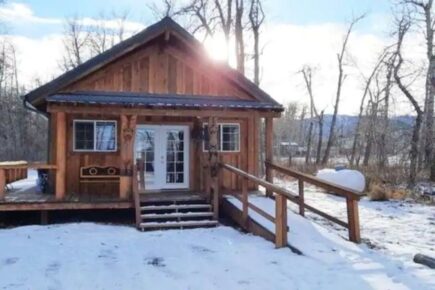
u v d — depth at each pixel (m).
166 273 6.82
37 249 8.15
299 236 8.77
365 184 17.00
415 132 23.47
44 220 10.52
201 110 11.59
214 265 7.23
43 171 12.85
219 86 12.86
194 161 13.01
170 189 12.84
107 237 9.20
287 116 53.22
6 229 9.92
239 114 11.98
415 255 7.56
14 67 38.22
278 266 7.14
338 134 43.44
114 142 12.30
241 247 8.43
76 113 11.41
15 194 11.73
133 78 12.24
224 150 13.12
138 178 11.72
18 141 37.06
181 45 12.60
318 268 7.01
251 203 10.75
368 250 8.08
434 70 22.02
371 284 6.25
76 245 8.48
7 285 6.19
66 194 11.80
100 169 12.15
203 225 10.44
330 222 10.86
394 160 27.78
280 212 8.38
